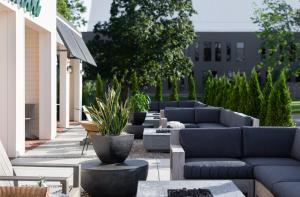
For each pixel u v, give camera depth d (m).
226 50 56.88
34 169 8.46
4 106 10.09
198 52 56.72
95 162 6.83
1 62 10.07
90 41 31.31
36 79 14.62
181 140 7.07
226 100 18.83
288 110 10.99
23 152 10.68
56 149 11.52
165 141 10.90
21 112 10.52
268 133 7.11
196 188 4.73
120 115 6.92
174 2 30.56
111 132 6.86
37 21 11.99
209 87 23.02
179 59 30.53
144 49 29.62
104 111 6.93
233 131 7.12
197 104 20.78
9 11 10.01
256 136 7.10
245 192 6.16
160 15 30.69
